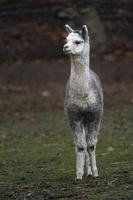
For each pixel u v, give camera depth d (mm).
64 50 17844
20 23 51000
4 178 20062
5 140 27453
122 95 39062
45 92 39906
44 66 46125
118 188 16812
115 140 25516
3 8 51469
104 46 49094
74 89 18109
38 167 21438
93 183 17781
